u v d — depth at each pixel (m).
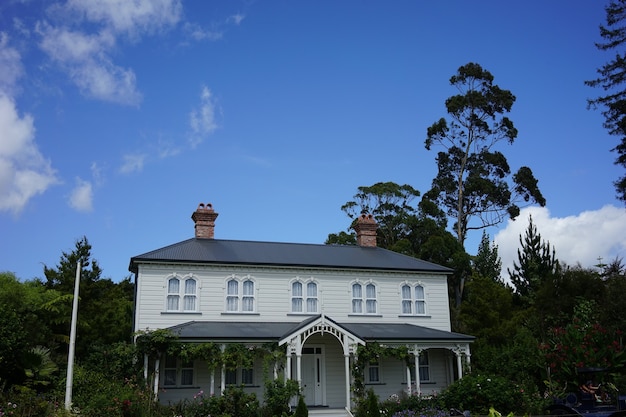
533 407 22.08
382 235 56.72
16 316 21.70
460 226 51.22
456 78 52.75
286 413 22.36
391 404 25.09
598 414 17.80
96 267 37.03
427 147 54.03
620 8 34.53
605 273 35.22
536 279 36.44
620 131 33.50
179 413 22.08
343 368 28.62
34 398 18.80
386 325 29.84
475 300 33.44
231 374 26.67
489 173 52.25
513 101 51.34
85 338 31.19
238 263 28.67
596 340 23.33
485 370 27.53
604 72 34.25
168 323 27.11
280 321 28.81
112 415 19.09
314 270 30.17
